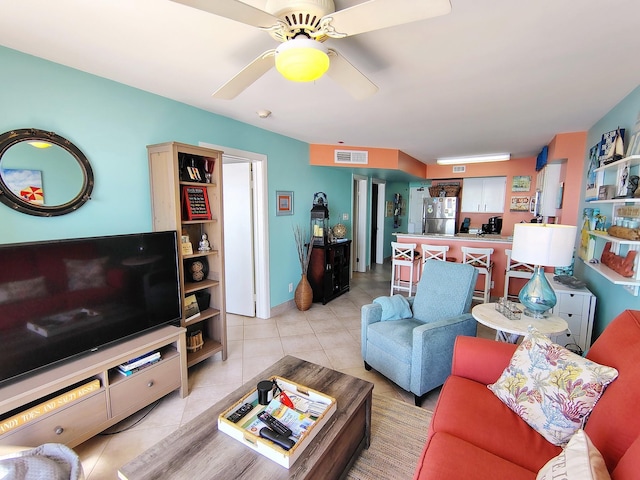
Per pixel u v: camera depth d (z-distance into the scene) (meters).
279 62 1.28
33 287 1.63
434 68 1.99
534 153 5.23
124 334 2.06
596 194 2.91
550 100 2.58
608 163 2.42
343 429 1.45
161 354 2.24
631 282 1.91
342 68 1.50
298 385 1.67
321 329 3.62
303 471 1.19
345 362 2.87
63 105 1.98
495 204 6.80
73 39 1.67
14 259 1.56
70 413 1.69
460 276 2.59
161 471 1.17
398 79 2.17
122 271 2.03
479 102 2.65
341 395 1.67
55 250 1.71
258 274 3.91
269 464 1.22
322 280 4.51
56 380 1.62
